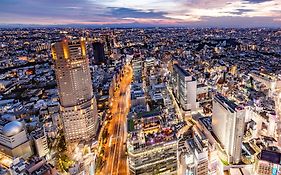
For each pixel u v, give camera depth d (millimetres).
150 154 170125
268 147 195500
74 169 180750
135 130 196375
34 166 165500
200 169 165375
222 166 188625
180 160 186875
